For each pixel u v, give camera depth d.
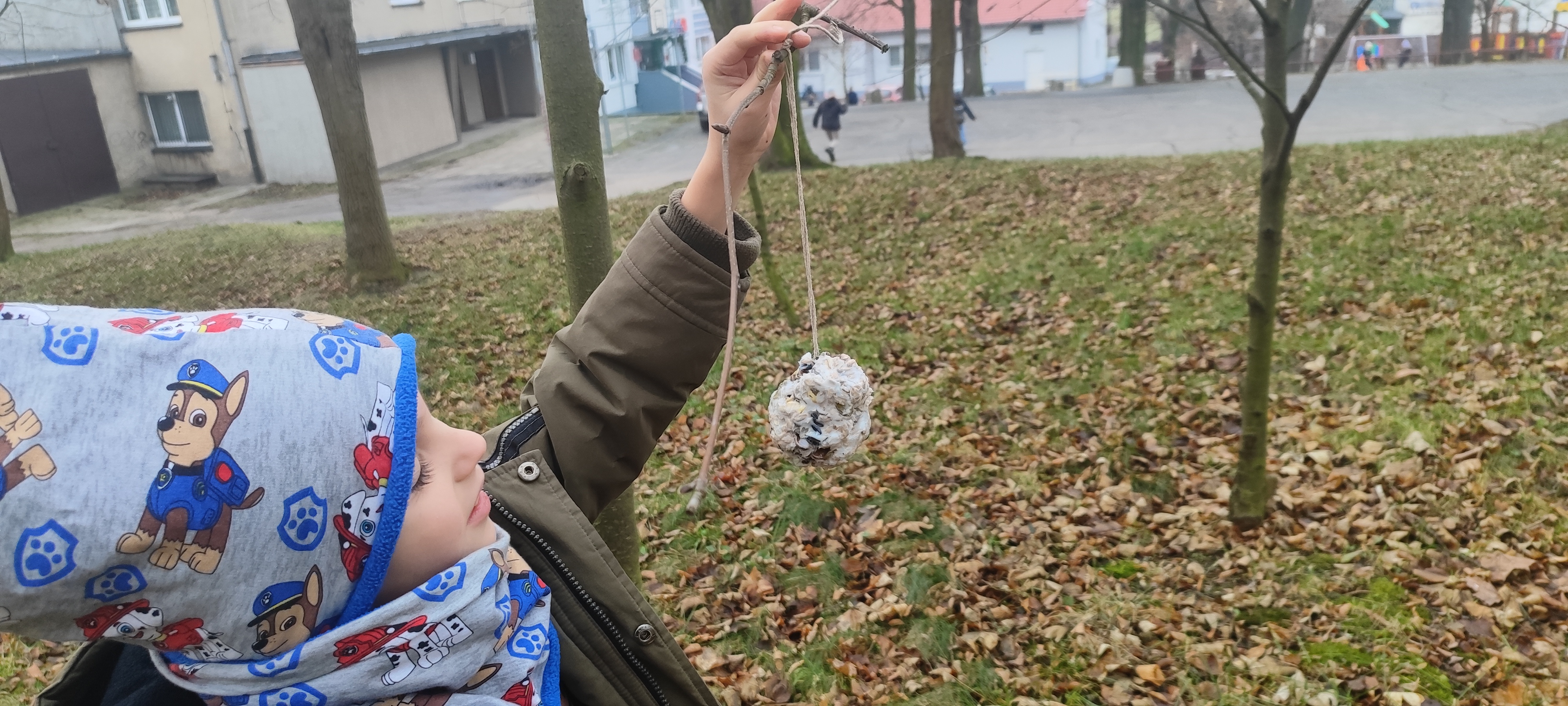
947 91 15.90
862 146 22.06
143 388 0.78
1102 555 4.70
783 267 10.80
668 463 6.06
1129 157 15.12
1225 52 4.05
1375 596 4.07
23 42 20.78
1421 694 3.47
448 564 1.00
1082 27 40.25
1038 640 4.08
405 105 25.20
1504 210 8.58
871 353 7.77
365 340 0.96
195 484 0.77
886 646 4.12
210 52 22.97
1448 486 4.78
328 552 0.86
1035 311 8.24
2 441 0.72
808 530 5.11
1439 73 26.56
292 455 0.83
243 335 0.85
